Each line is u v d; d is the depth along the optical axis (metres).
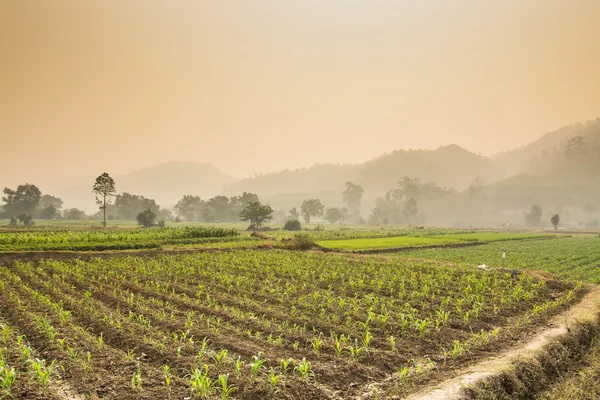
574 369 13.88
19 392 10.10
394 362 13.31
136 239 56.09
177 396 10.28
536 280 27.56
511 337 15.90
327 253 46.78
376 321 17.39
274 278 27.64
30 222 131.75
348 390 11.27
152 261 35.50
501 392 11.42
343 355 13.69
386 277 28.58
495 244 71.88
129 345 13.88
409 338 15.56
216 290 23.44
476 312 18.59
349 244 61.25
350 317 17.88
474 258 47.38
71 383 10.90
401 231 106.25
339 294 23.00
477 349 14.57
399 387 11.47
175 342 14.15
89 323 16.23
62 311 16.78
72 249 42.72
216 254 43.28
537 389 12.20
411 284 25.58
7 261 34.16
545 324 17.69
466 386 11.12
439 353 14.23
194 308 19.00
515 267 39.75
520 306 20.77
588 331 17.08
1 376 10.68
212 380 11.26
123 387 10.62
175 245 51.47
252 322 16.78
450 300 21.70
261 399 10.37
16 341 14.05
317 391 10.97
